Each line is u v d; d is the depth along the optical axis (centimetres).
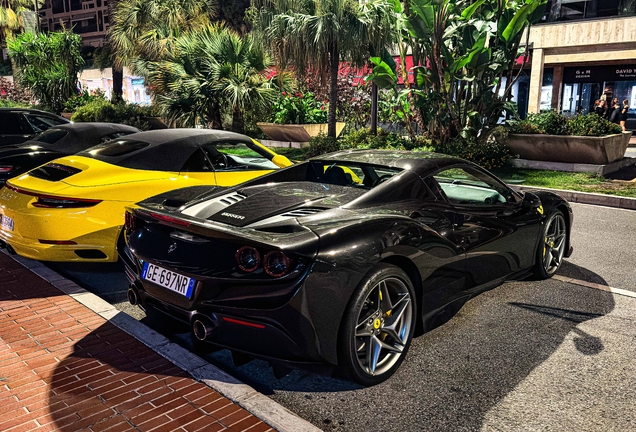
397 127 1712
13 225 468
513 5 1205
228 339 290
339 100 1728
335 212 316
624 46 1858
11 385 290
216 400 278
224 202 349
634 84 1966
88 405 272
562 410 279
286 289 270
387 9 1241
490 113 1270
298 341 275
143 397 279
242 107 1332
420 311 340
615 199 865
